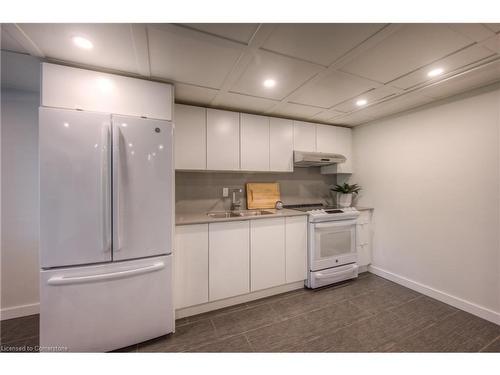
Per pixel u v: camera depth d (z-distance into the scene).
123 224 1.50
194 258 1.94
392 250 2.66
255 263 2.20
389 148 2.68
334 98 2.14
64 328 1.39
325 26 1.15
